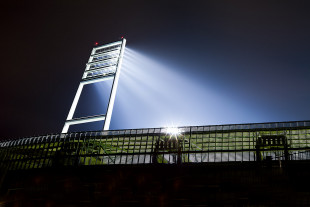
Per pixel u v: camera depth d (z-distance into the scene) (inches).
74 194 821.9
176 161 828.6
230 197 665.0
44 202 848.9
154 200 728.3
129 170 792.3
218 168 715.4
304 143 765.9
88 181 822.5
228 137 856.3
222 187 687.1
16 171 951.0
